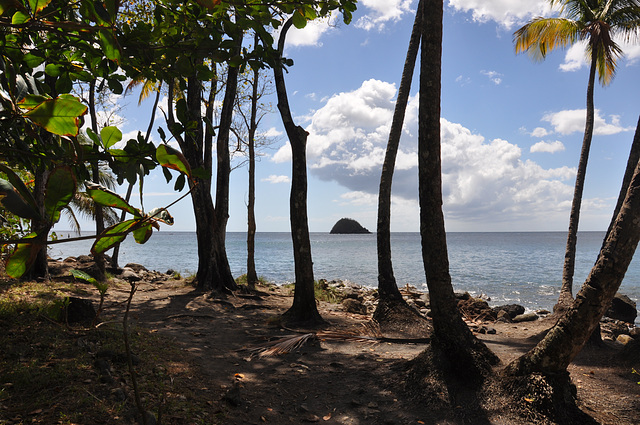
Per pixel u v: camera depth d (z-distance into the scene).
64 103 1.39
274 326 9.67
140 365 5.50
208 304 11.84
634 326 13.68
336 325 10.00
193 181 1.52
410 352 7.67
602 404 5.25
